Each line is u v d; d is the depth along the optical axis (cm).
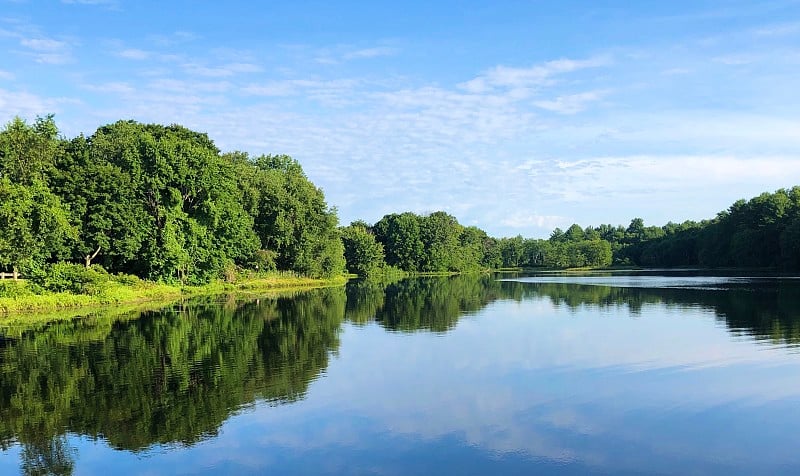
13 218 4462
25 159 5600
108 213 5534
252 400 1861
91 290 5031
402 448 1433
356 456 1390
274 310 4550
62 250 5169
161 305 4981
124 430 1602
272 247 8850
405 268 14875
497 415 1672
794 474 1255
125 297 5284
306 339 3016
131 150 6003
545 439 1477
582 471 1283
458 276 13212
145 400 1877
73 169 5478
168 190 6128
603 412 1680
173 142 6444
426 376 2144
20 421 1694
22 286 4700
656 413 1664
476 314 4144
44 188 4956
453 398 1848
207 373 2236
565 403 1773
